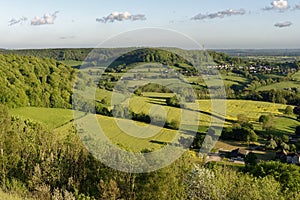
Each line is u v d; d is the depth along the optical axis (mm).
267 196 14453
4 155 15781
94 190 13547
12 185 13523
